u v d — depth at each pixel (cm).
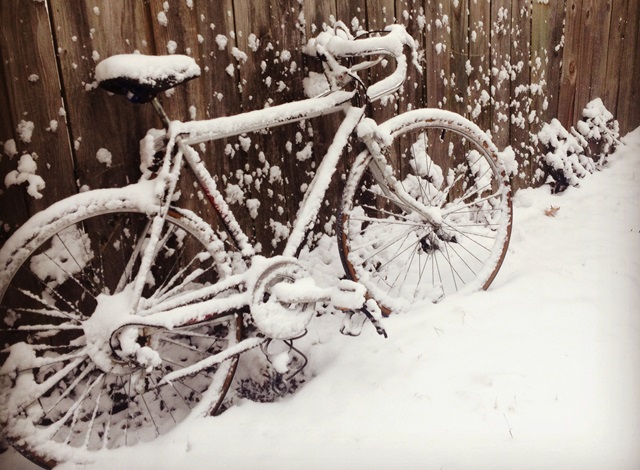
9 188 177
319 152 256
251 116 191
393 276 275
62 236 188
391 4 274
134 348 158
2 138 172
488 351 205
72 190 188
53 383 161
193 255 221
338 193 270
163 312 166
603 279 263
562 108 411
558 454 157
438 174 307
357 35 232
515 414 172
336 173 267
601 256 291
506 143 360
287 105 201
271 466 161
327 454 164
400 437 167
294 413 182
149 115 201
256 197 236
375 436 168
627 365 194
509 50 347
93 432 192
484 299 244
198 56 209
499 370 193
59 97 180
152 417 200
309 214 207
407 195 234
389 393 186
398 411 177
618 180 419
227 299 180
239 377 213
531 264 285
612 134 456
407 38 226
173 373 174
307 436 171
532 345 207
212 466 163
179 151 174
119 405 203
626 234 325
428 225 246
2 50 168
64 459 164
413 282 272
